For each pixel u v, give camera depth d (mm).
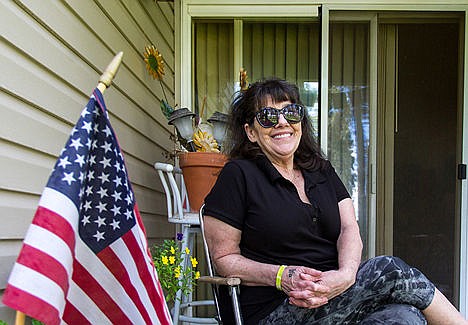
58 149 1609
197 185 2635
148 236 2752
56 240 913
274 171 1609
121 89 2273
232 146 1756
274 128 1640
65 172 968
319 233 1616
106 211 1096
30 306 862
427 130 3830
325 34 3174
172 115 2770
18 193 1358
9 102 1308
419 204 3855
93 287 1100
